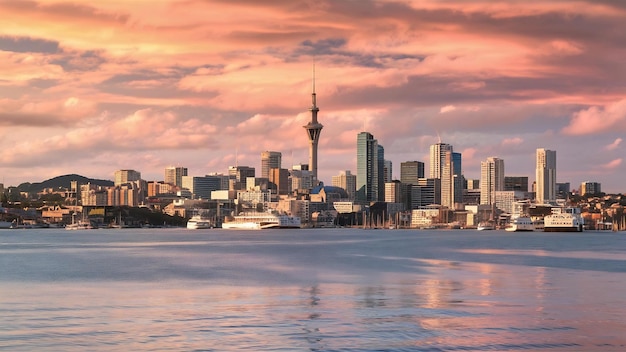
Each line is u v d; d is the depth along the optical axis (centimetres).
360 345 6769
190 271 15362
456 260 19362
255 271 15338
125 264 17788
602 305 9438
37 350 6569
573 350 6581
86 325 7806
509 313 8662
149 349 6619
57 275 14362
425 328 7606
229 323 7931
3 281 13062
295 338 7081
